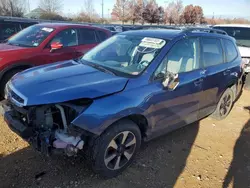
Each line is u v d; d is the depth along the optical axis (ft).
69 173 10.78
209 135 15.02
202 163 12.26
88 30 22.75
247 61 24.68
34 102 9.27
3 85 17.49
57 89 9.64
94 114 9.39
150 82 11.11
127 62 12.09
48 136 9.35
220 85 15.43
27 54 18.34
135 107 10.34
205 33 14.74
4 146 12.27
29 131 9.64
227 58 16.30
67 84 10.00
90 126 9.36
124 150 10.78
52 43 19.39
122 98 10.11
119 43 13.60
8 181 10.11
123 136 10.46
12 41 20.79
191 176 11.28
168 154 12.74
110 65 12.17
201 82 13.61
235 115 18.42
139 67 11.48
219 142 14.34
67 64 12.76
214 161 12.51
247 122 17.30
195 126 15.98
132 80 10.76
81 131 9.33
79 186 10.15
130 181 10.68
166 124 12.31
